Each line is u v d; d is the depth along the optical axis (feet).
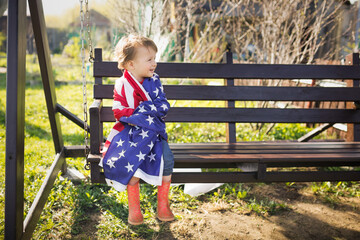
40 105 23.35
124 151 7.29
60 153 11.45
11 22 7.19
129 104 7.48
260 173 8.38
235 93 11.25
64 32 70.33
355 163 9.48
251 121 11.18
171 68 11.12
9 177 6.97
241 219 9.92
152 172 7.32
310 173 8.60
